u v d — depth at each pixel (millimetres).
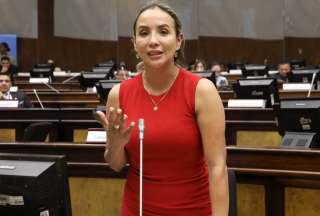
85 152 3295
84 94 8797
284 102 3814
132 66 17438
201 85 1907
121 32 17562
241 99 6195
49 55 16812
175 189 1913
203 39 17859
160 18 1914
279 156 2898
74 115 6027
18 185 1598
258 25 17828
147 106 1949
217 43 17906
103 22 17500
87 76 9852
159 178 1923
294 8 17641
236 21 17875
